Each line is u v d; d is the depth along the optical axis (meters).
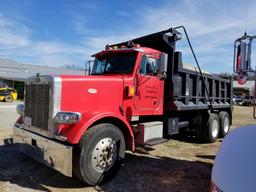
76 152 4.20
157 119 6.54
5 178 4.65
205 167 5.70
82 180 4.26
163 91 6.36
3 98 27.11
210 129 8.30
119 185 4.52
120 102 5.25
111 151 4.57
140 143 5.61
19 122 5.36
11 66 36.75
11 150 6.44
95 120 4.40
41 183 4.49
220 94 9.23
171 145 7.87
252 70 3.18
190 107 7.17
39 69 39.50
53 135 4.34
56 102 4.39
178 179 4.93
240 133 2.28
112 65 5.93
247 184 1.85
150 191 4.33
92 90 4.81
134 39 6.80
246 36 3.17
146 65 5.77
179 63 6.52
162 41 6.43
